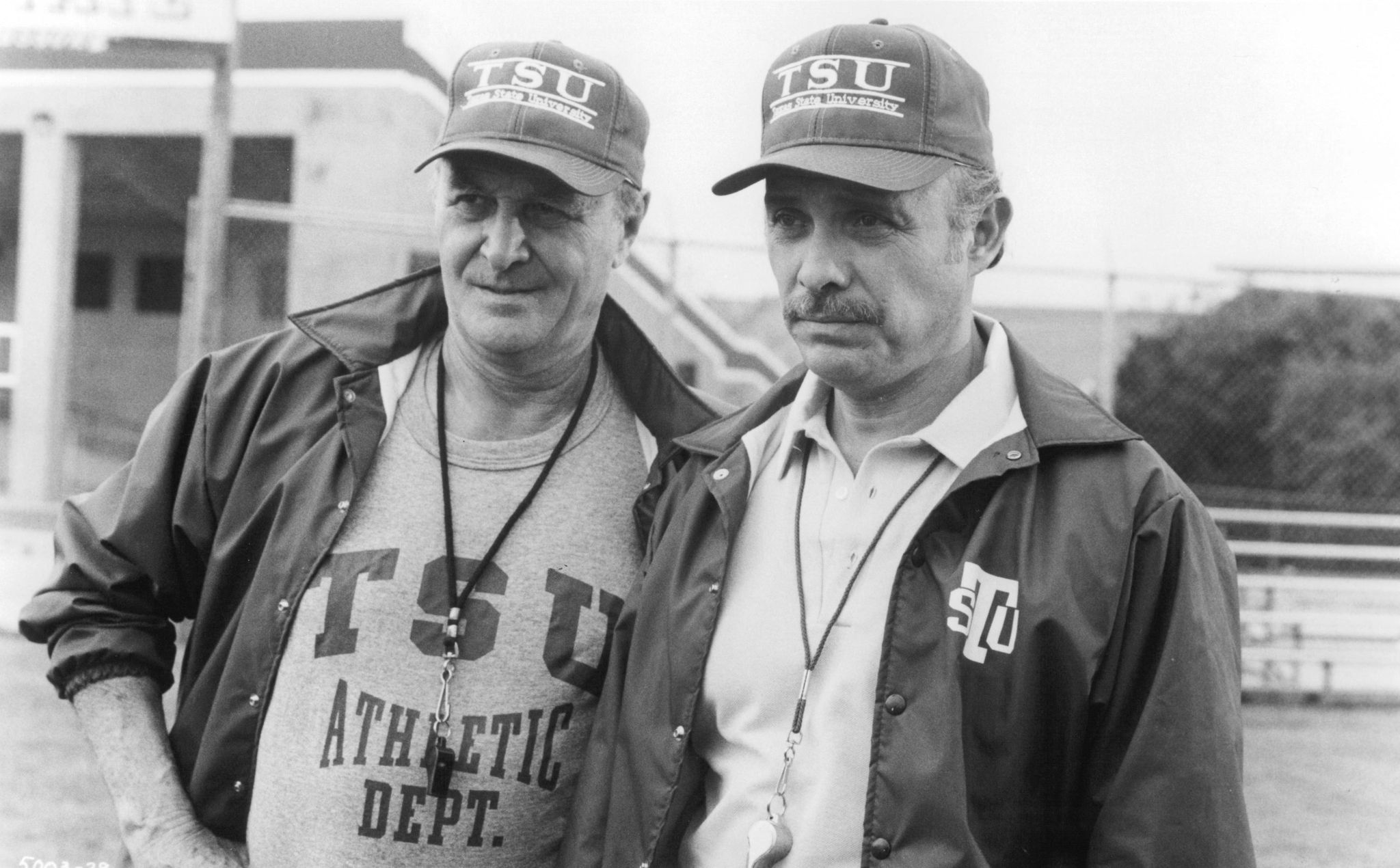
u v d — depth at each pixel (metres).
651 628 1.86
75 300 15.18
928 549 1.64
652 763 1.79
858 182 1.58
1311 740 6.04
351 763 1.92
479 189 1.96
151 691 2.14
